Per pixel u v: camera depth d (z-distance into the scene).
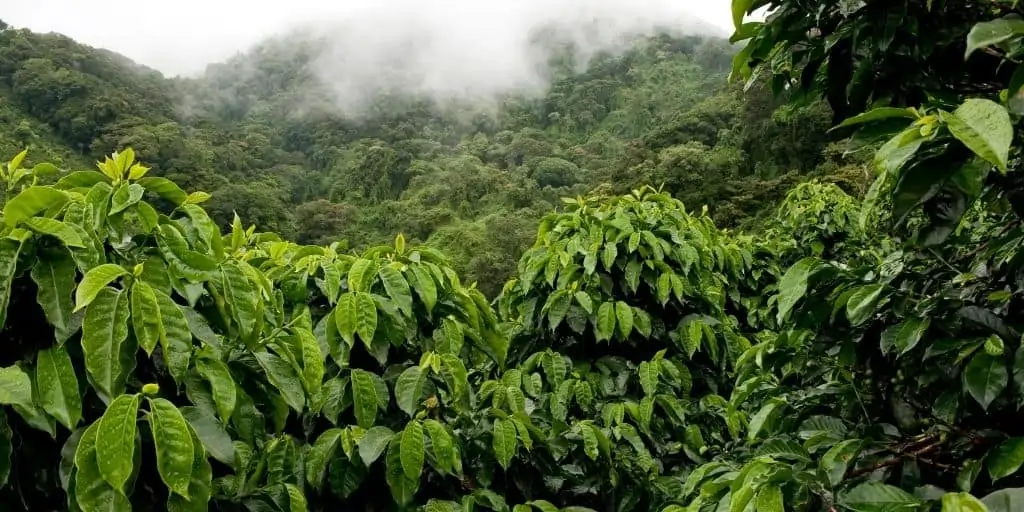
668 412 3.09
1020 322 1.48
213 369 1.54
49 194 1.44
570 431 2.69
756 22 1.77
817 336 1.77
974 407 1.43
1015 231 1.49
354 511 2.19
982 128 0.99
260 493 1.79
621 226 3.37
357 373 2.16
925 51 1.50
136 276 1.42
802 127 23.00
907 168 1.20
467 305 2.49
